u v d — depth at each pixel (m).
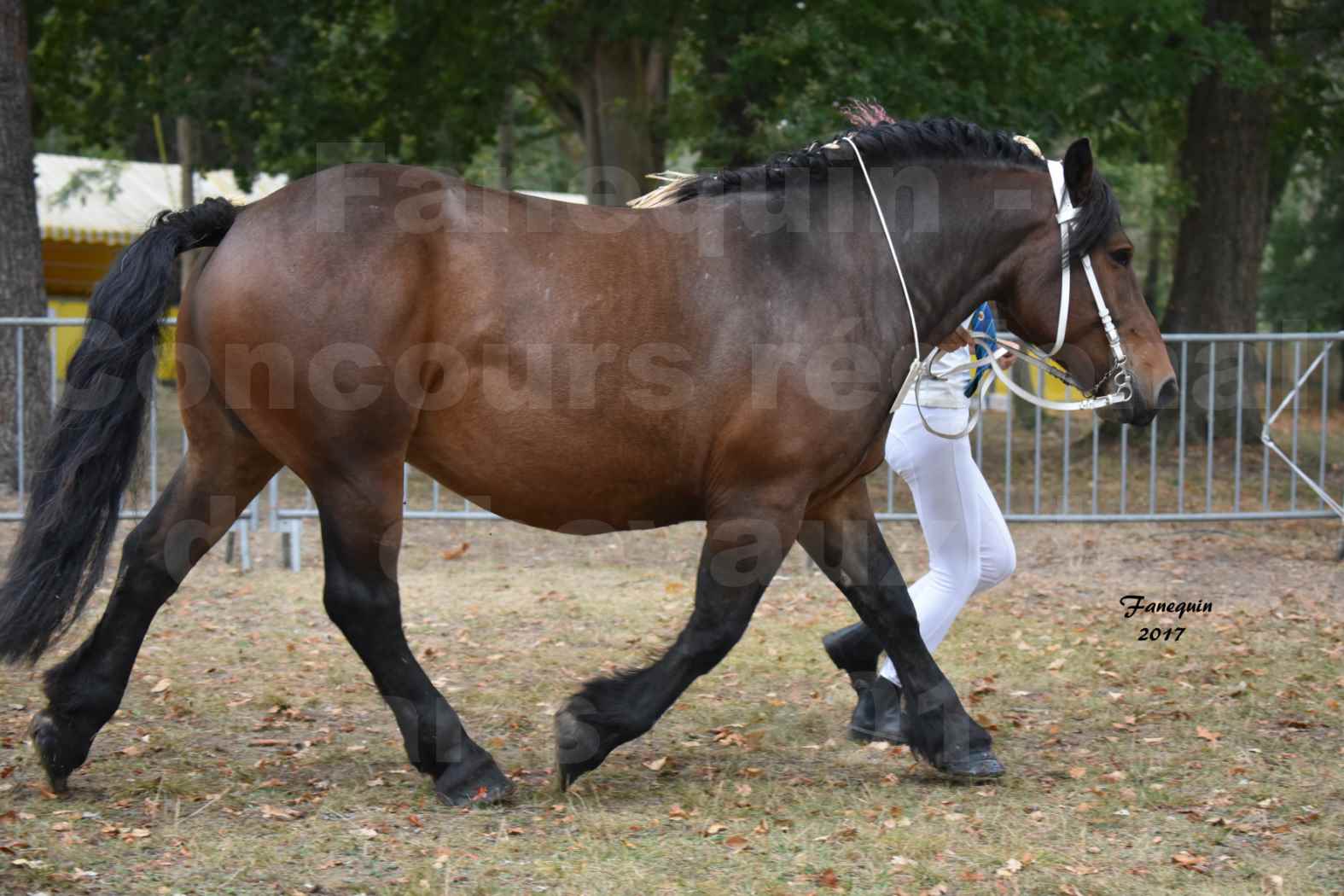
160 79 18.20
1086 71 15.90
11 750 6.05
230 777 5.76
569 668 7.84
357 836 5.02
